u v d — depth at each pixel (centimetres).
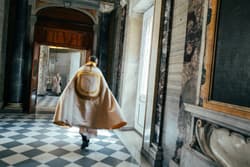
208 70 207
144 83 476
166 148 292
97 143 393
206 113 196
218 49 199
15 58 591
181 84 262
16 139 377
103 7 636
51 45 645
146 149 338
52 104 807
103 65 659
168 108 294
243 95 165
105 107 356
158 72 323
